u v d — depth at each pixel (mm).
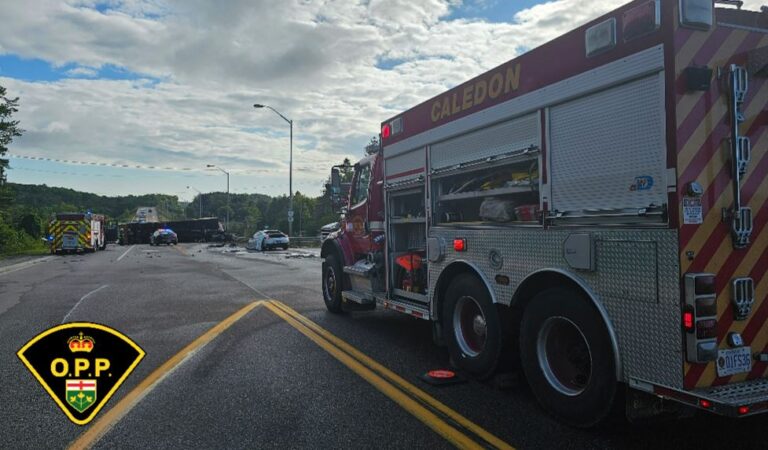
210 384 5527
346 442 4082
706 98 3518
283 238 35969
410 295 7082
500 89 5098
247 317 9297
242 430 4332
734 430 4184
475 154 5523
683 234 3393
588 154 4074
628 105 3740
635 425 4250
